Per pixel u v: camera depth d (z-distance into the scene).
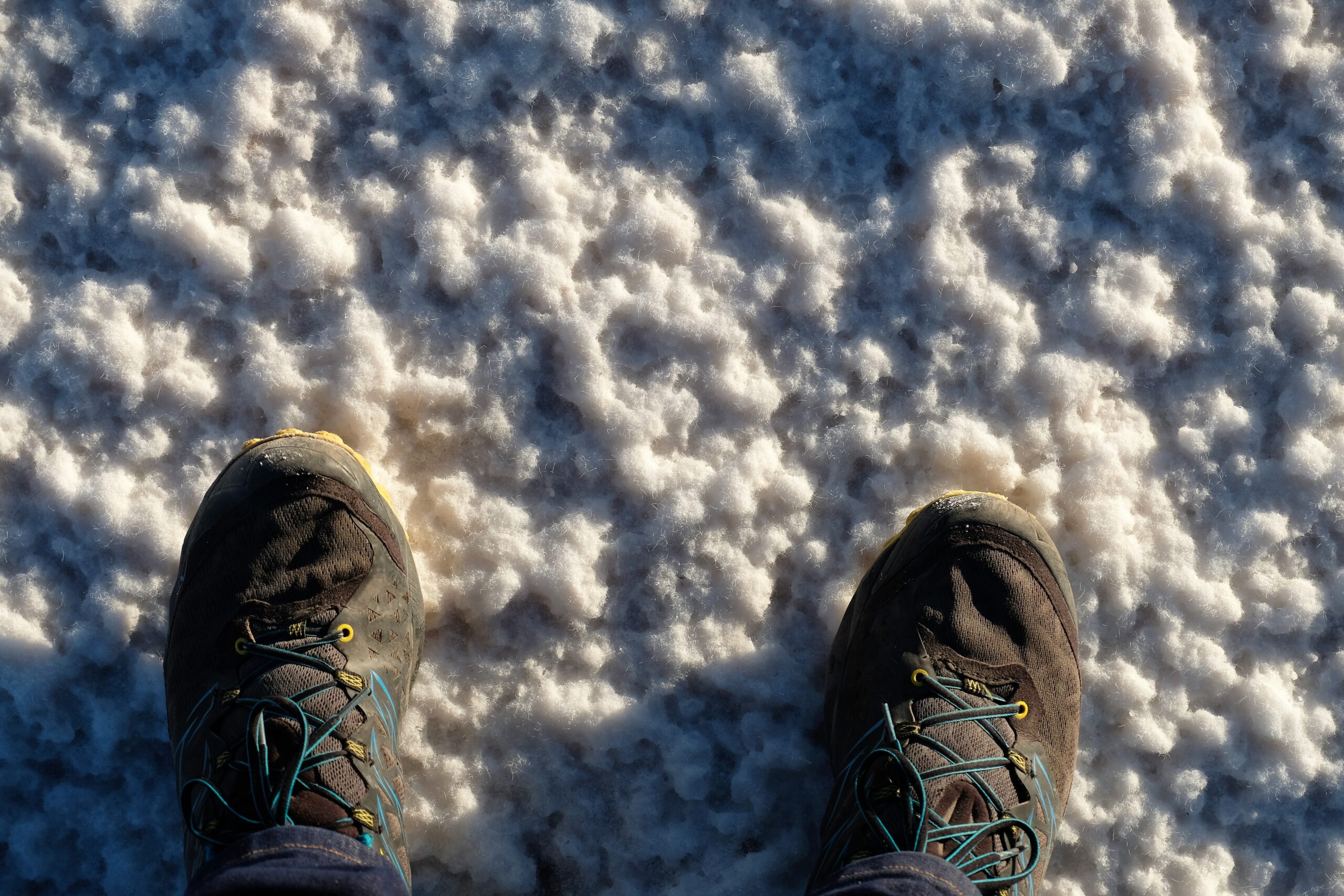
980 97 1.35
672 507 1.31
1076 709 1.27
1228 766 1.32
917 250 1.34
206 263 1.29
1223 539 1.34
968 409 1.34
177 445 1.29
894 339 1.35
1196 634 1.33
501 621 1.31
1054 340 1.35
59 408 1.28
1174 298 1.36
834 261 1.34
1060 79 1.34
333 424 1.30
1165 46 1.34
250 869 0.93
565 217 1.32
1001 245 1.35
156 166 1.30
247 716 1.14
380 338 1.30
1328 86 1.37
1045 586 1.27
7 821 1.27
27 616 1.27
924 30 1.34
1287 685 1.34
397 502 1.31
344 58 1.32
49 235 1.30
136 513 1.27
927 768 1.17
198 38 1.32
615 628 1.31
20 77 1.31
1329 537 1.36
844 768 1.23
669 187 1.34
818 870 1.20
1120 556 1.32
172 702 1.21
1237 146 1.37
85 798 1.27
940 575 1.27
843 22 1.35
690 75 1.35
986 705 1.22
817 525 1.34
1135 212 1.36
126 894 1.27
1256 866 1.31
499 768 1.29
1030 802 1.18
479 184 1.33
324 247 1.29
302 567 1.21
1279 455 1.36
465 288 1.31
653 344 1.32
